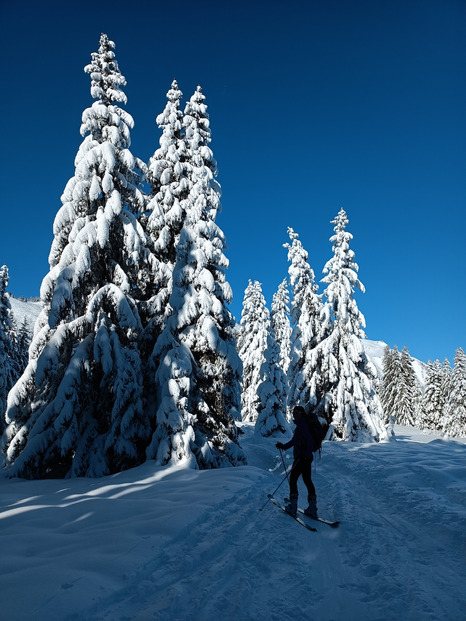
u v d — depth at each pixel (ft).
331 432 69.77
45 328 40.37
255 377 124.67
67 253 39.22
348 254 79.92
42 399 39.52
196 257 42.42
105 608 10.09
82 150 42.42
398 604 10.50
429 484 22.54
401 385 182.80
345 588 11.73
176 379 36.01
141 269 44.09
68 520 18.22
